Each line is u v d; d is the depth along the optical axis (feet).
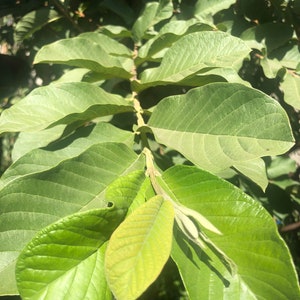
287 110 1.34
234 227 0.50
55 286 0.46
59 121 0.66
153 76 0.84
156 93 1.17
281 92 1.33
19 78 1.42
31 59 1.41
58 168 0.56
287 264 0.46
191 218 0.51
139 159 0.63
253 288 0.48
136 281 0.40
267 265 0.48
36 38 1.48
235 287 0.48
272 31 1.11
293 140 0.53
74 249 0.47
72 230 0.47
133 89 0.86
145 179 0.57
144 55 1.02
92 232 0.48
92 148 0.60
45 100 0.71
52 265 0.46
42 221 0.54
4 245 0.52
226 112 0.59
